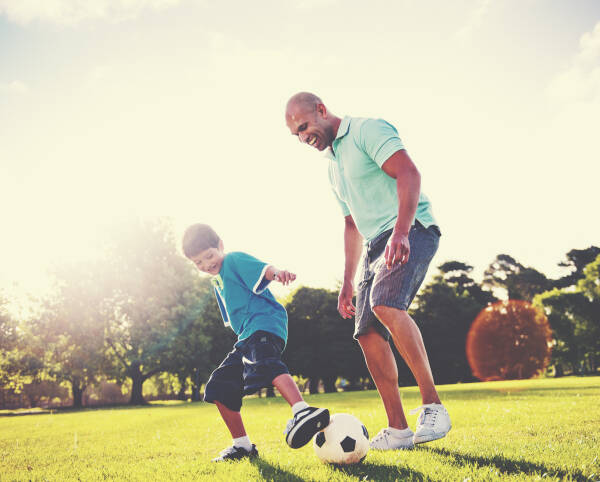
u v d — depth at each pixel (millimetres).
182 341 36625
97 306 36938
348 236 4102
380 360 3301
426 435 2836
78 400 41562
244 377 3168
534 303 56875
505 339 55438
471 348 53188
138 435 5984
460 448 2920
